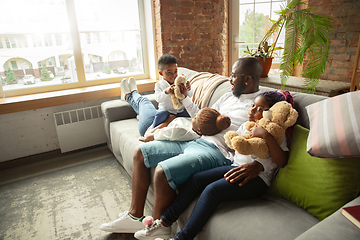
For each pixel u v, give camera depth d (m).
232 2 2.72
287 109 0.97
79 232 1.36
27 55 2.24
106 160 2.20
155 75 2.71
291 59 2.08
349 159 0.81
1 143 2.13
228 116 1.31
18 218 1.49
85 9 2.39
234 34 2.84
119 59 2.67
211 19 2.61
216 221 0.91
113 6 2.50
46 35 2.27
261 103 1.06
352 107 0.79
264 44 2.45
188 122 1.50
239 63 1.29
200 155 1.15
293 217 0.87
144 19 2.66
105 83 2.64
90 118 2.40
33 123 2.22
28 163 2.20
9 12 2.10
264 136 0.98
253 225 0.84
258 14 2.85
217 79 1.74
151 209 1.54
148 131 1.61
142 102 1.92
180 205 1.05
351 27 2.39
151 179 1.27
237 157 1.14
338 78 2.58
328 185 0.83
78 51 2.42
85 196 1.68
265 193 1.08
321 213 0.84
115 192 1.72
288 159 1.00
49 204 1.61
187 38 2.55
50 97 2.16
